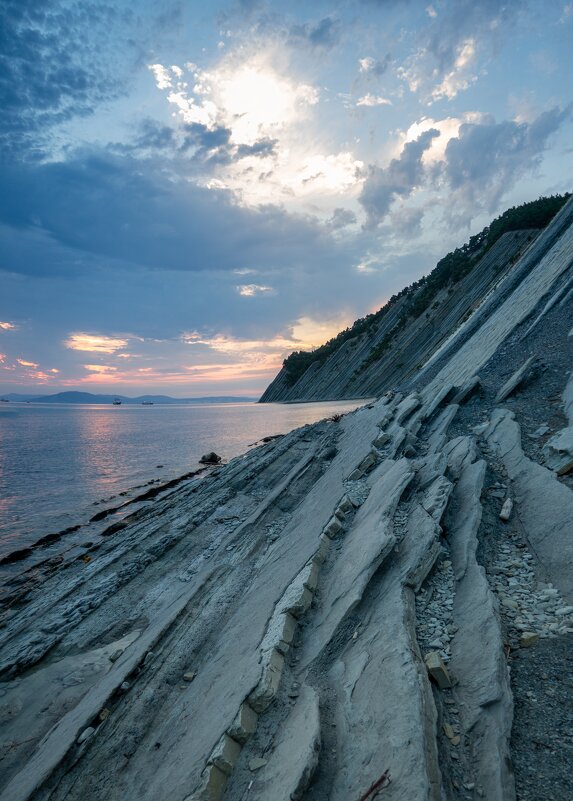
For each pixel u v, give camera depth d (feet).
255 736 19.71
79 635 37.42
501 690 18.06
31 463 147.43
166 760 21.15
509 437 46.01
